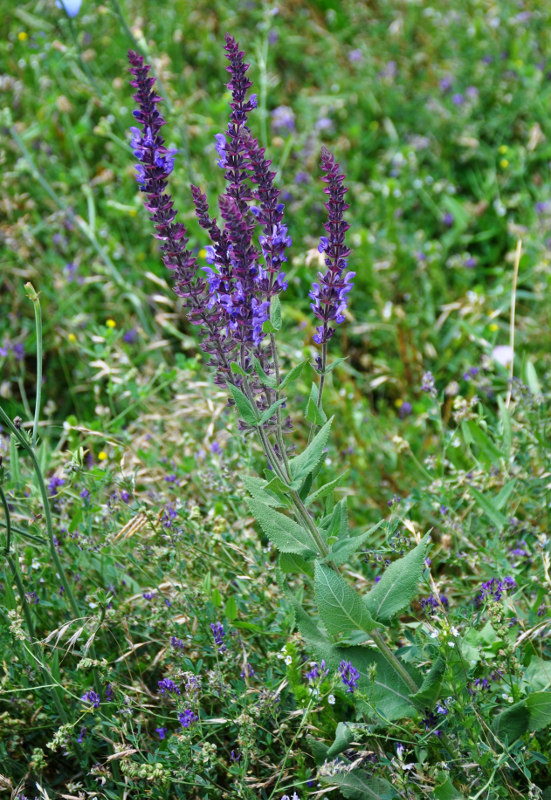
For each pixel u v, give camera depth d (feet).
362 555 11.24
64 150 21.15
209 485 12.23
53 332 17.12
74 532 10.96
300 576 11.15
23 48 23.97
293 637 10.02
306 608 11.29
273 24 25.14
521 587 10.54
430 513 12.82
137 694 10.28
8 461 12.98
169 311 17.69
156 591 10.96
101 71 23.27
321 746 8.98
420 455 14.34
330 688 9.32
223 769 10.05
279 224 8.23
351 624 8.50
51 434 15.85
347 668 8.59
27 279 17.93
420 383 16.20
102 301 18.08
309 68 24.49
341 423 15.03
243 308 8.09
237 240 7.81
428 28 25.39
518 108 21.91
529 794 8.45
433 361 16.92
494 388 15.01
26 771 10.07
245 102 7.95
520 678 8.96
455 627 8.87
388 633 10.12
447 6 25.73
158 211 8.02
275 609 10.80
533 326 16.81
